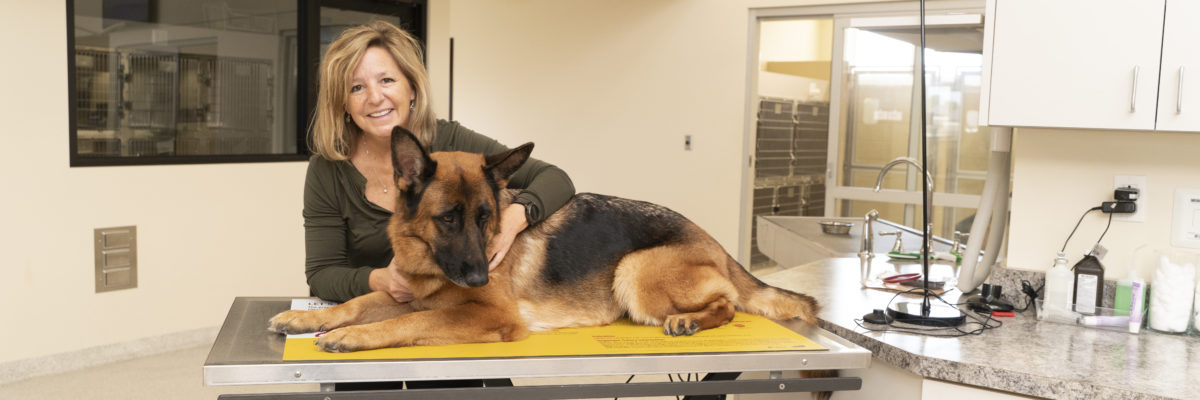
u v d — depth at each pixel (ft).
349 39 6.18
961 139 20.27
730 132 22.40
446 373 4.93
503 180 5.75
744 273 6.77
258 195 16.88
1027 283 7.71
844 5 20.90
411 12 19.30
